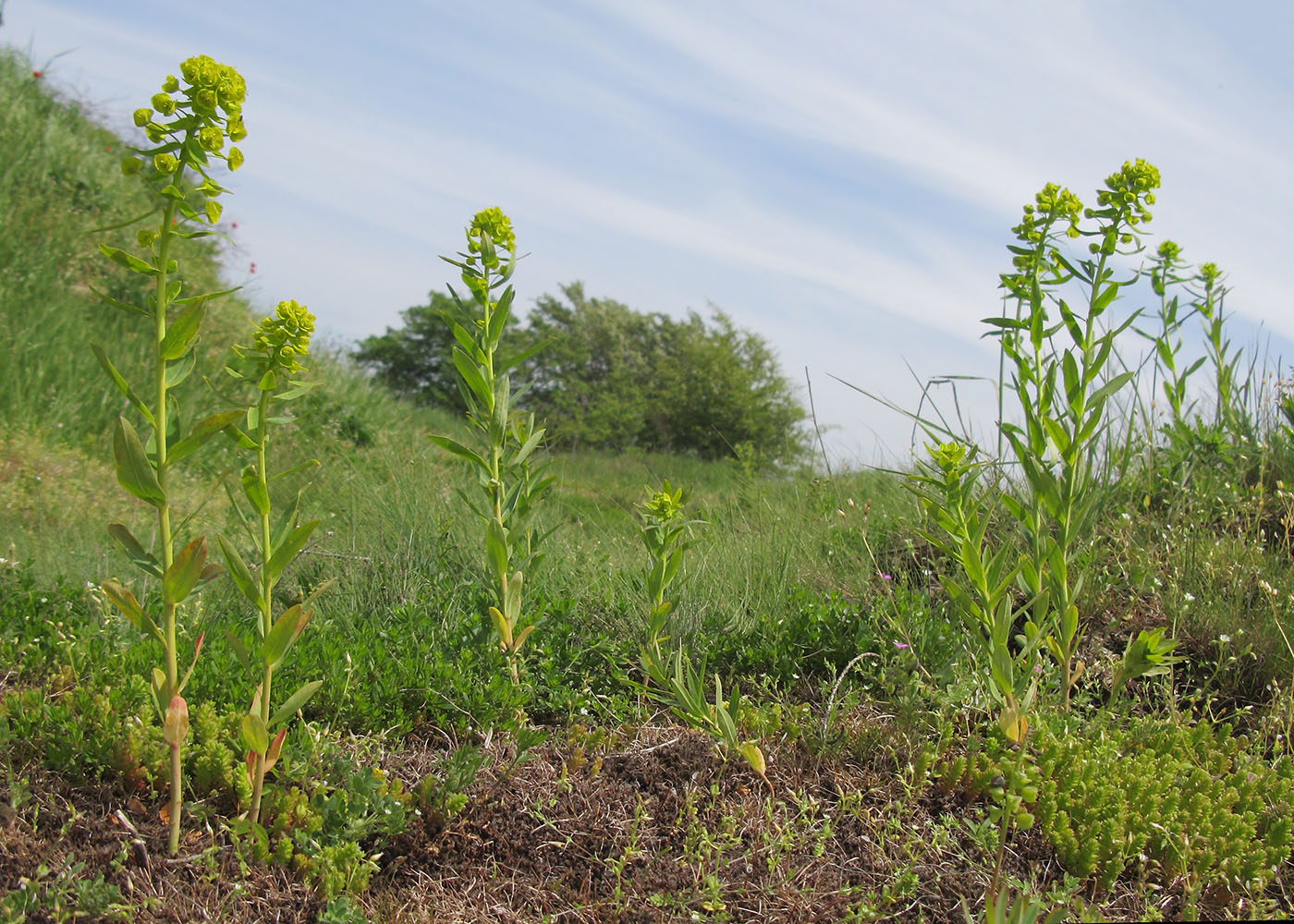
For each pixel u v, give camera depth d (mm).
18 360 7680
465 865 2551
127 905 2211
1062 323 3105
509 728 3152
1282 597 3754
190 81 2059
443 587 4293
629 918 2375
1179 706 3494
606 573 4586
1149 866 2592
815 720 3225
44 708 2789
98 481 6648
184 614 3732
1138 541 4398
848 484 6473
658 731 3211
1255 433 5250
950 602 3963
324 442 9062
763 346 23281
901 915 2418
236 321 10508
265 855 2400
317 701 3141
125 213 10844
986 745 3020
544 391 25016
